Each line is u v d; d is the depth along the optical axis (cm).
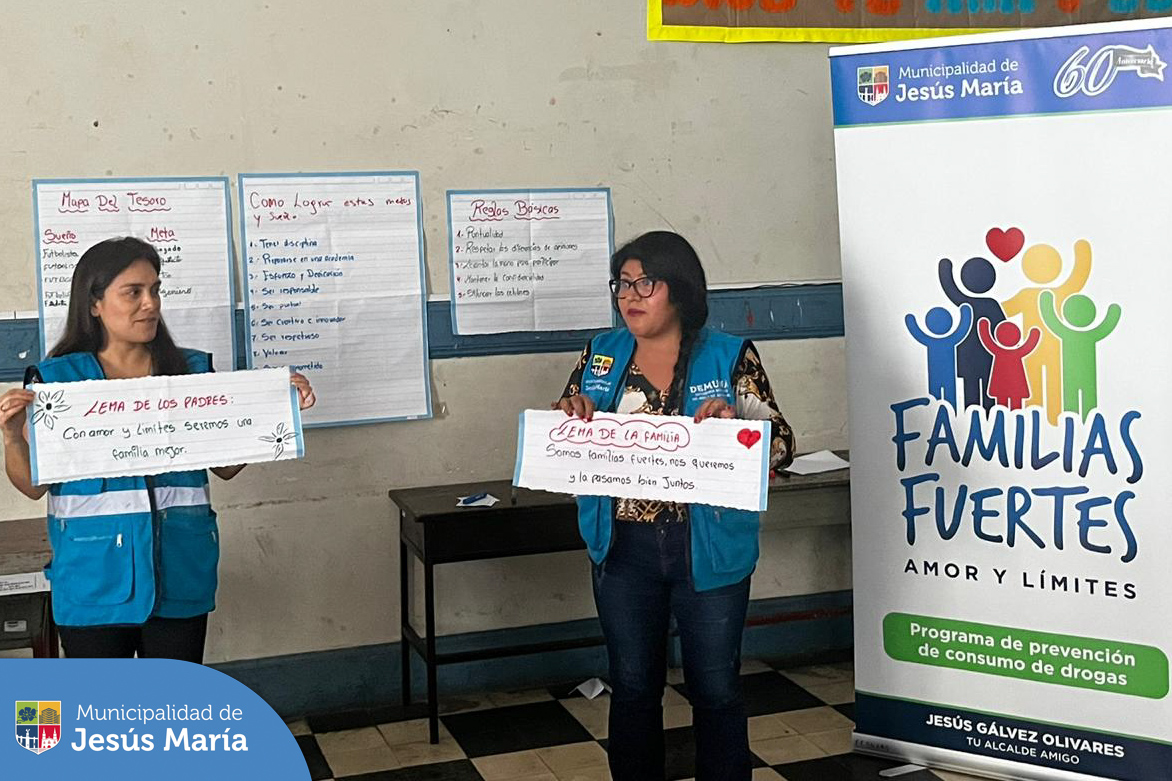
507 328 391
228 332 361
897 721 330
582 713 379
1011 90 294
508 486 383
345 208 369
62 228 343
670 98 404
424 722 373
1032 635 307
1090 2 439
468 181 382
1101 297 290
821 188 426
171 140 351
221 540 369
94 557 255
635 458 266
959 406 310
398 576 389
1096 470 295
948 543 316
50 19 338
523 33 384
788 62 418
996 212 300
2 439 341
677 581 267
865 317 320
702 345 272
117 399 257
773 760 337
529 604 406
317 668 381
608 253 400
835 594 440
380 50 369
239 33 354
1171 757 292
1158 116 278
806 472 393
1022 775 311
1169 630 290
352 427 379
